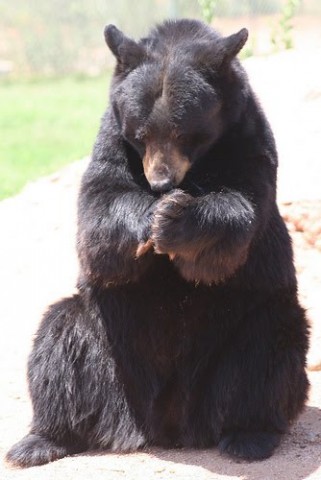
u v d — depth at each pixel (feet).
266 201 33.68
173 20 35.99
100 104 139.64
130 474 32.94
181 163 32.99
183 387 35.32
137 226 32.55
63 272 54.49
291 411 35.70
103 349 35.68
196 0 126.72
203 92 32.99
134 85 33.24
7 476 33.60
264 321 35.12
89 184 34.19
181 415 35.42
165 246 31.53
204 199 32.09
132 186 33.73
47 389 35.37
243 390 34.63
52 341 35.73
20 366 45.52
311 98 58.54
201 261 32.40
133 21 163.32
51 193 61.87
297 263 49.16
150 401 35.40
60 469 33.63
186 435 35.35
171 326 35.04
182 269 32.94
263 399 34.65
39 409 35.58
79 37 169.07
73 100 144.25
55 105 140.77
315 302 46.50
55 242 57.16
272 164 34.53
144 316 35.04
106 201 33.55
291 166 53.78
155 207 32.27
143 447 35.70
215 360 35.14
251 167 33.53
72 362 35.55
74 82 162.30
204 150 33.71
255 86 60.75
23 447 35.12
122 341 35.35
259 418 34.71
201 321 34.99
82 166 63.26
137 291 34.99
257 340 34.94
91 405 35.60
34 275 54.80
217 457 34.17
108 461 34.37
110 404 35.63
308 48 66.28
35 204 61.31
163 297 34.88
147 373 35.42
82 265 34.83
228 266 32.58
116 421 35.65
